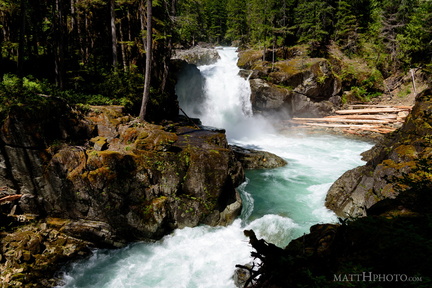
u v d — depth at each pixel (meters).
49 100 11.85
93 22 20.61
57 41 17.86
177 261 9.69
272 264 3.55
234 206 12.29
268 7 34.88
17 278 8.32
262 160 17.94
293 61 31.95
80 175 10.35
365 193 10.67
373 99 33.00
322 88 30.09
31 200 10.62
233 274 8.82
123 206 10.59
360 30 39.16
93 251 10.09
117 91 17.05
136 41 20.64
